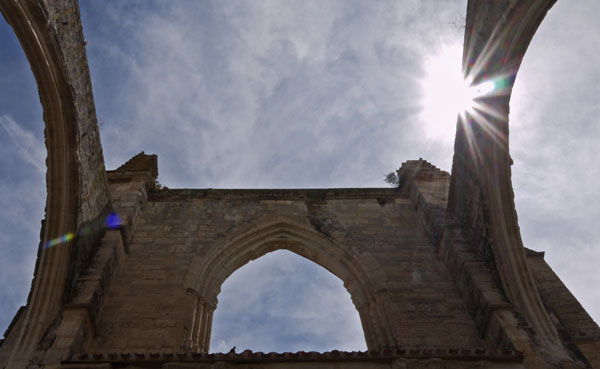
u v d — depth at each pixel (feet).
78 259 46.32
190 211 62.90
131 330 45.55
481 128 50.31
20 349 39.70
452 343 45.11
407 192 66.64
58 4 42.52
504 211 47.88
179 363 37.35
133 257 54.70
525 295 44.62
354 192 67.00
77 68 46.29
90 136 49.42
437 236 55.72
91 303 43.60
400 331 46.19
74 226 46.09
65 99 45.01
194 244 56.95
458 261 50.70
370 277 52.60
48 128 45.32
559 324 43.04
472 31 51.06
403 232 59.72
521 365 38.45
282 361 38.09
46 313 42.29
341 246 57.31
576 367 38.24
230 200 65.10
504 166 48.60
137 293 49.62
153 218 61.41
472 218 51.93
